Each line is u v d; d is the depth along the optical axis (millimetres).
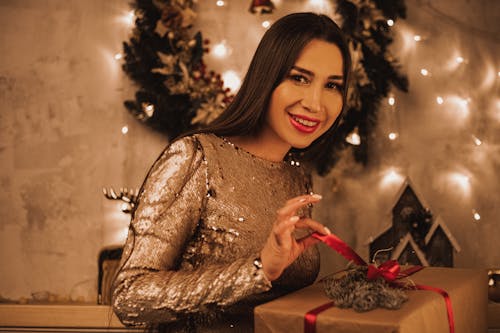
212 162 1004
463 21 2959
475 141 2936
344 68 1024
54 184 3039
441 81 2967
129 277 892
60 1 3031
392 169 2975
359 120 2867
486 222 2947
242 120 1022
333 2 2936
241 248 988
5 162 3041
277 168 1094
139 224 932
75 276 3031
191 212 965
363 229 2982
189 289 861
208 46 3023
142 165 3020
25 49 3035
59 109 3035
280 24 1004
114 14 3018
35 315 2895
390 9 2906
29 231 3043
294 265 1044
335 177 2953
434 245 2443
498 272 2246
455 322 900
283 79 994
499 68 2941
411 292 883
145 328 1019
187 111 2793
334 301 817
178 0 2764
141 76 2787
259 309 788
